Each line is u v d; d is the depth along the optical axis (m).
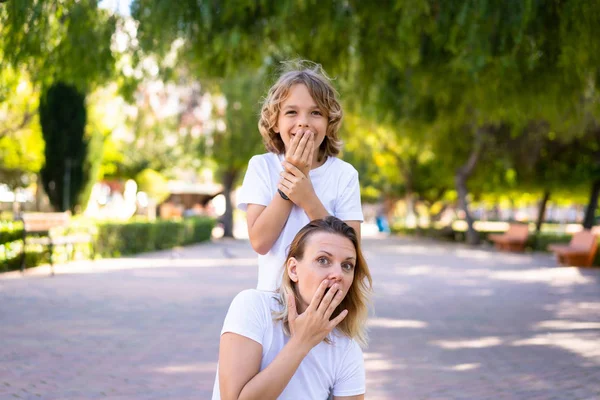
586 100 10.42
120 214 39.47
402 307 9.85
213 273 14.51
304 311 2.15
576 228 42.91
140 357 6.11
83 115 18.45
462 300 10.75
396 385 5.34
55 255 14.97
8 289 10.55
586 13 7.56
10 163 25.78
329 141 2.70
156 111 27.98
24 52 7.59
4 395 4.75
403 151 32.38
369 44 9.37
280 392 2.01
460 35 8.18
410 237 41.03
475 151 26.64
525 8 7.31
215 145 29.58
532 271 16.48
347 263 2.12
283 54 9.49
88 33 8.31
